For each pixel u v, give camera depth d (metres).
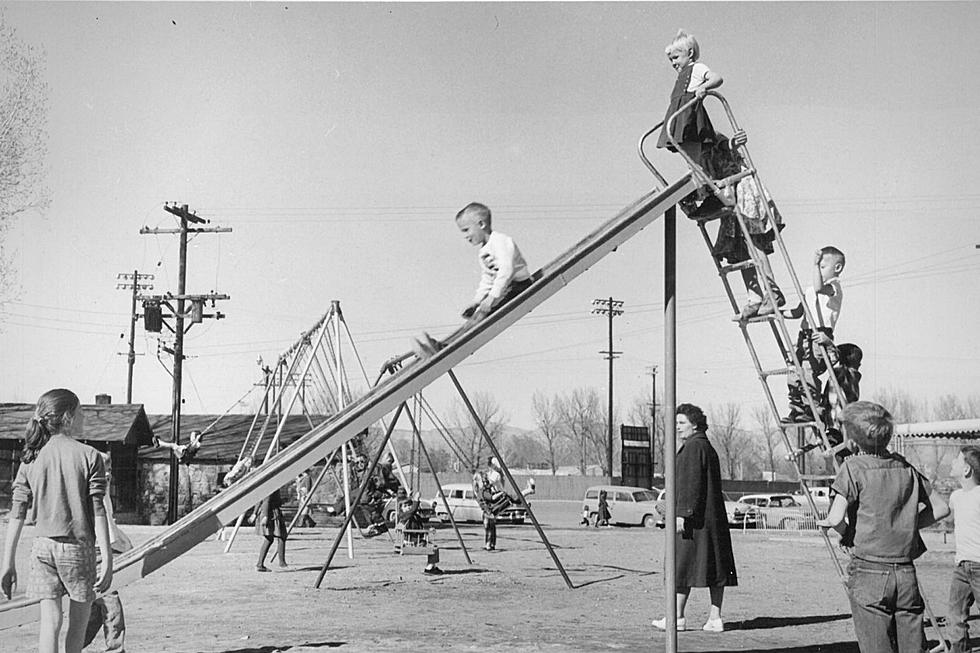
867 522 5.43
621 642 8.16
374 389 7.79
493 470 21.19
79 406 6.46
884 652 5.33
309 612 10.18
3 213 30.44
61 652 7.12
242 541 24.80
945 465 33.06
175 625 9.18
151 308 36.19
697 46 8.65
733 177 8.14
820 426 8.20
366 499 20.28
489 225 8.00
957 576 7.34
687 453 8.83
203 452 36.75
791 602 11.56
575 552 20.94
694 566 8.77
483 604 10.97
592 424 102.50
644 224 7.55
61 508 6.07
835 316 8.93
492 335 7.16
